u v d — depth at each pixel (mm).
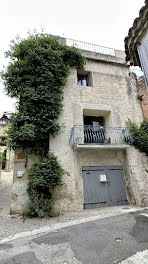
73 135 7414
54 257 2998
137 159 7945
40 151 7273
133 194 7598
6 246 3586
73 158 7344
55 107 7648
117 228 4277
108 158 8164
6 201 8148
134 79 10219
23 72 7762
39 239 3887
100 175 7711
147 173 7805
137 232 3914
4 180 13734
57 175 6309
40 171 6316
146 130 8492
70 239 3766
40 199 6141
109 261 2773
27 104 7148
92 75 9547
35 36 8625
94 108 8680
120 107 9188
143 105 9555
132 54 3598
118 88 9648
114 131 8523
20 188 6559
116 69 10211
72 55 9047
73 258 2936
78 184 7246
